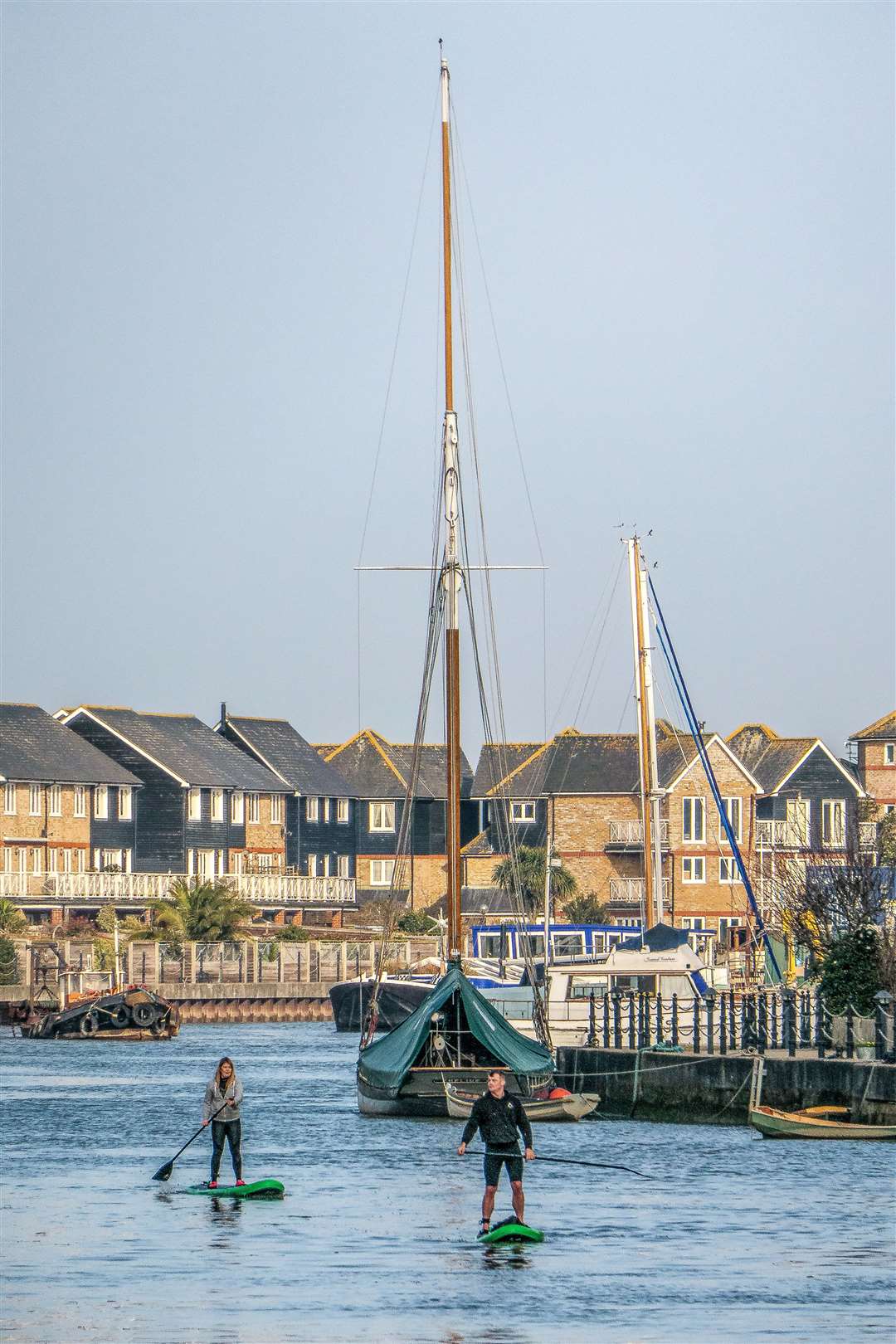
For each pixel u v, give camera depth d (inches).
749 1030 6309.1
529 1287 3476.9
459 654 6653.5
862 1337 3112.7
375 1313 3257.9
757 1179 4803.2
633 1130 5895.7
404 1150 5625.0
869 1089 5477.4
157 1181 4862.2
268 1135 6038.4
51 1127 6323.8
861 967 6013.8
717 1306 3326.8
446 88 6998.0
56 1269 3636.8
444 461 6796.3
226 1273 3595.0
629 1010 6835.6
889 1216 4229.8
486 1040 6176.2
